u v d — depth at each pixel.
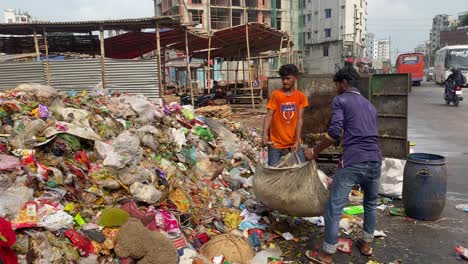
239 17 46.59
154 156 5.23
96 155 4.45
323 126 6.98
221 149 7.17
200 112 13.06
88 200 3.83
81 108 5.48
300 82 6.97
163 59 19.75
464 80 18.62
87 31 14.05
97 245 3.31
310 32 65.31
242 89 21.47
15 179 3.37
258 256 3.88
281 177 4.16
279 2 50.00
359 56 66.94
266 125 4.84
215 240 3.88
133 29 13.49
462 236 4.55
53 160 4.11
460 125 12.89
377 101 6.45
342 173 3.77
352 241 4.42
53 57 15.98
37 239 3.01
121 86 12.98
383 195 5.92
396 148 6.37
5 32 14.41
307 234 4.54
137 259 3.29
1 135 4.09
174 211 4.25
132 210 3.75
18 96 5.03
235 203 5.09
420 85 37.78
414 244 4.36
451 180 6.81
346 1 59.78
